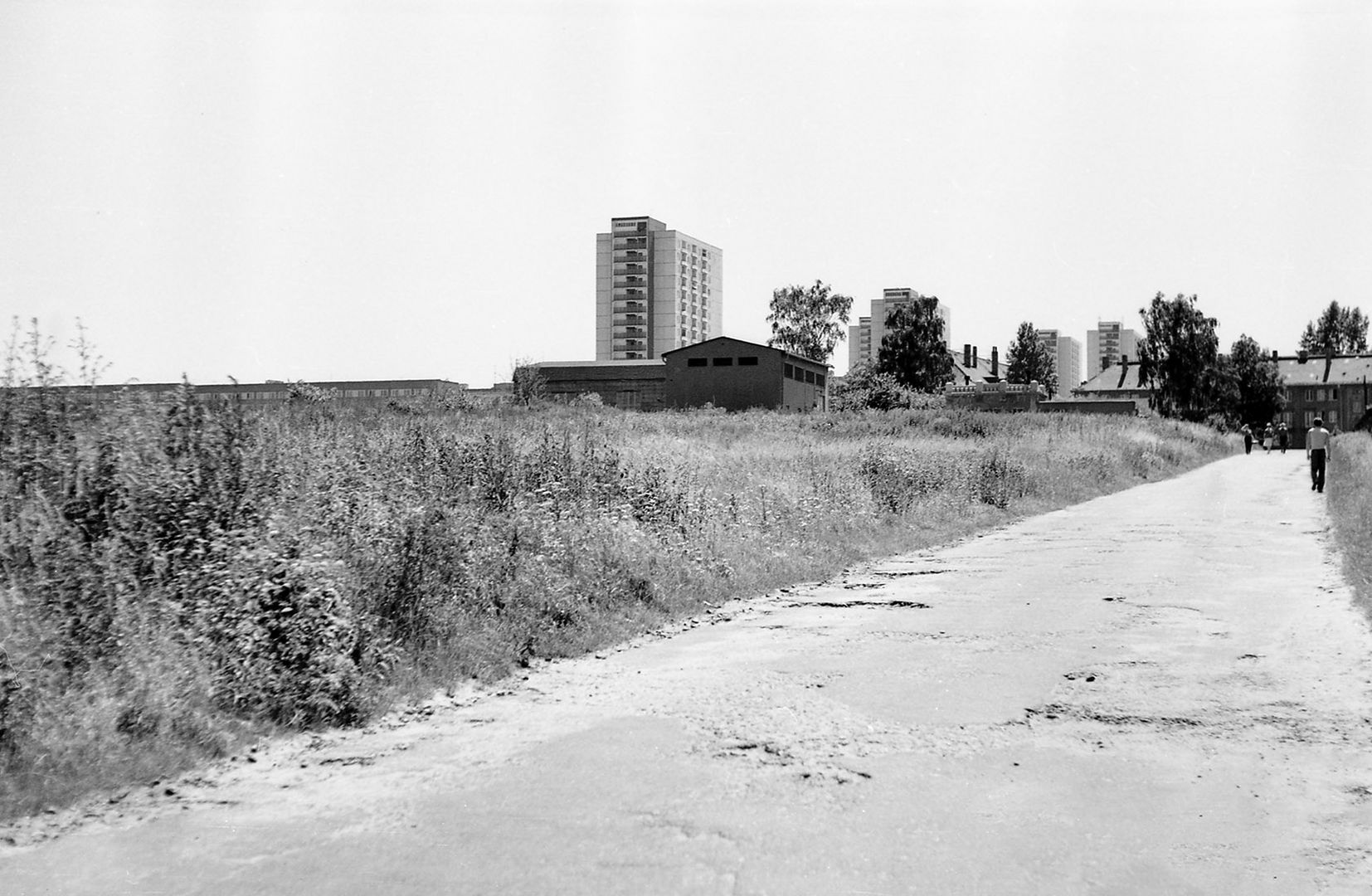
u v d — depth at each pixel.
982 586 11.72
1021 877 3.87
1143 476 36.72
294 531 7.75
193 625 6.70
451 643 7.83
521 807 4.73
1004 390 86.56
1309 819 4.43
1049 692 6.71
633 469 13.74
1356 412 133.12
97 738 5.55
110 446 8.02
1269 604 10.00
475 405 27.77
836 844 4.21
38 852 4.36
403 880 3.95
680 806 4.69
